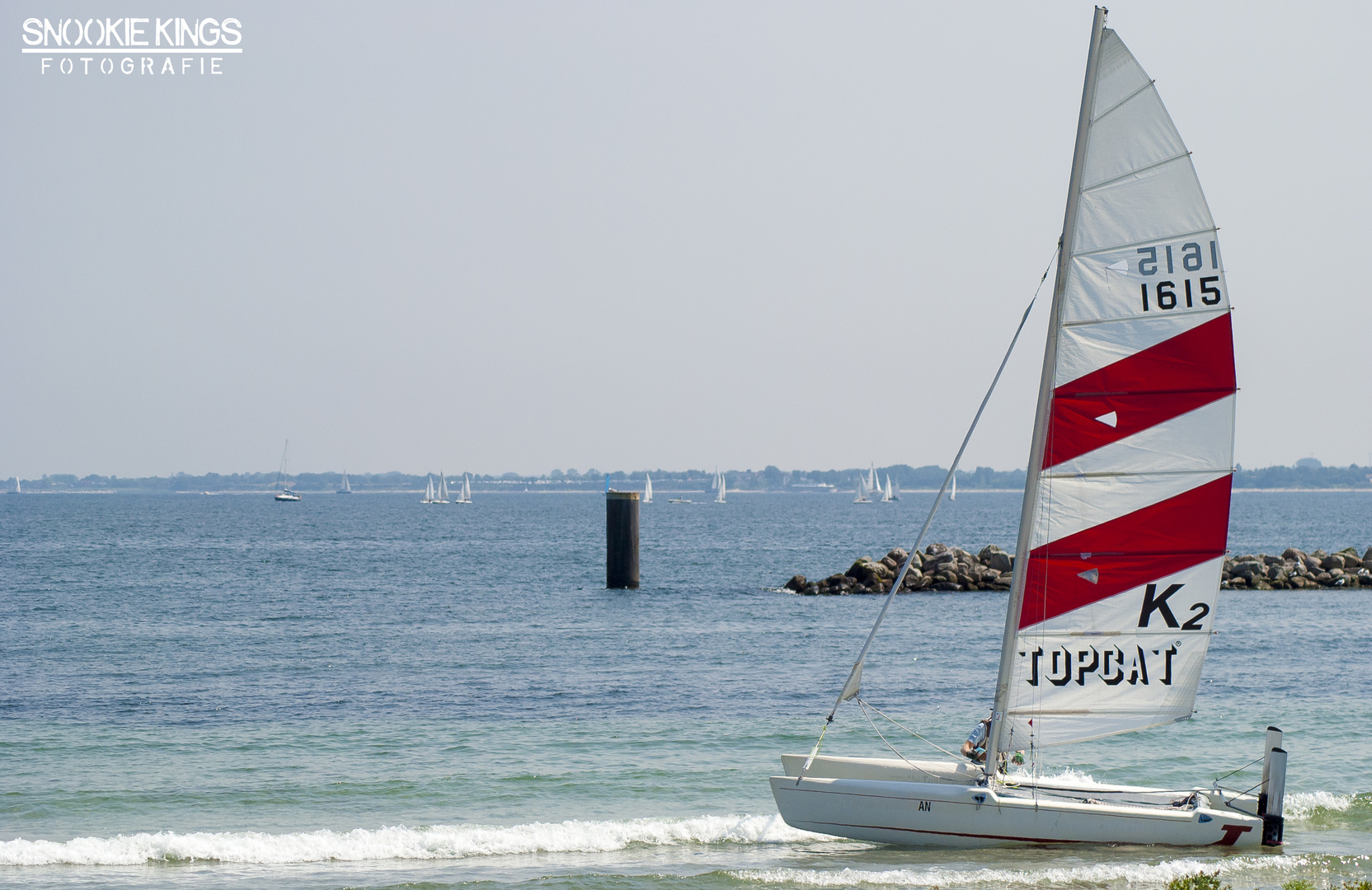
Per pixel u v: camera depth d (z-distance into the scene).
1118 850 77.06
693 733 116.25
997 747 75.69
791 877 72.69
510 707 129.75
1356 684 144.12
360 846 79.38
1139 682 73.31
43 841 80.88
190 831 84.31
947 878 72.38
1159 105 69.50
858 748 110.19
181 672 154.62
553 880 72.31
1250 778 98.31
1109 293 70.50
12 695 137.75
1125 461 71.81
